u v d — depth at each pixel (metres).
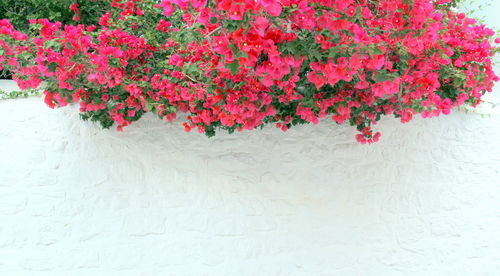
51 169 3.72
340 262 4.02
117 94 3.55
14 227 3.63
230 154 3.95
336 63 2.79
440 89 3.82
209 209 3.90
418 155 4.21
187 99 3.27
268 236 3.95
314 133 4.04
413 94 3.37
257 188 3.96
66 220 3.71
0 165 3.65
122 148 3.83
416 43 2.87
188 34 2.91
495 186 4.30
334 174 4.05
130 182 3.83
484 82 3.71
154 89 3.54
